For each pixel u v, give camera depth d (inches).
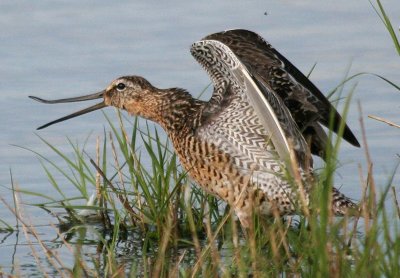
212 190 544.1
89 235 542.6
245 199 529.3
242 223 530.0
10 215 576.1
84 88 709.9
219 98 539.2
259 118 491.8
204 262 457.4
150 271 473.4
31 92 709.3
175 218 527.5
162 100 577.9
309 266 400.8
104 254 513.3
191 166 550.0
